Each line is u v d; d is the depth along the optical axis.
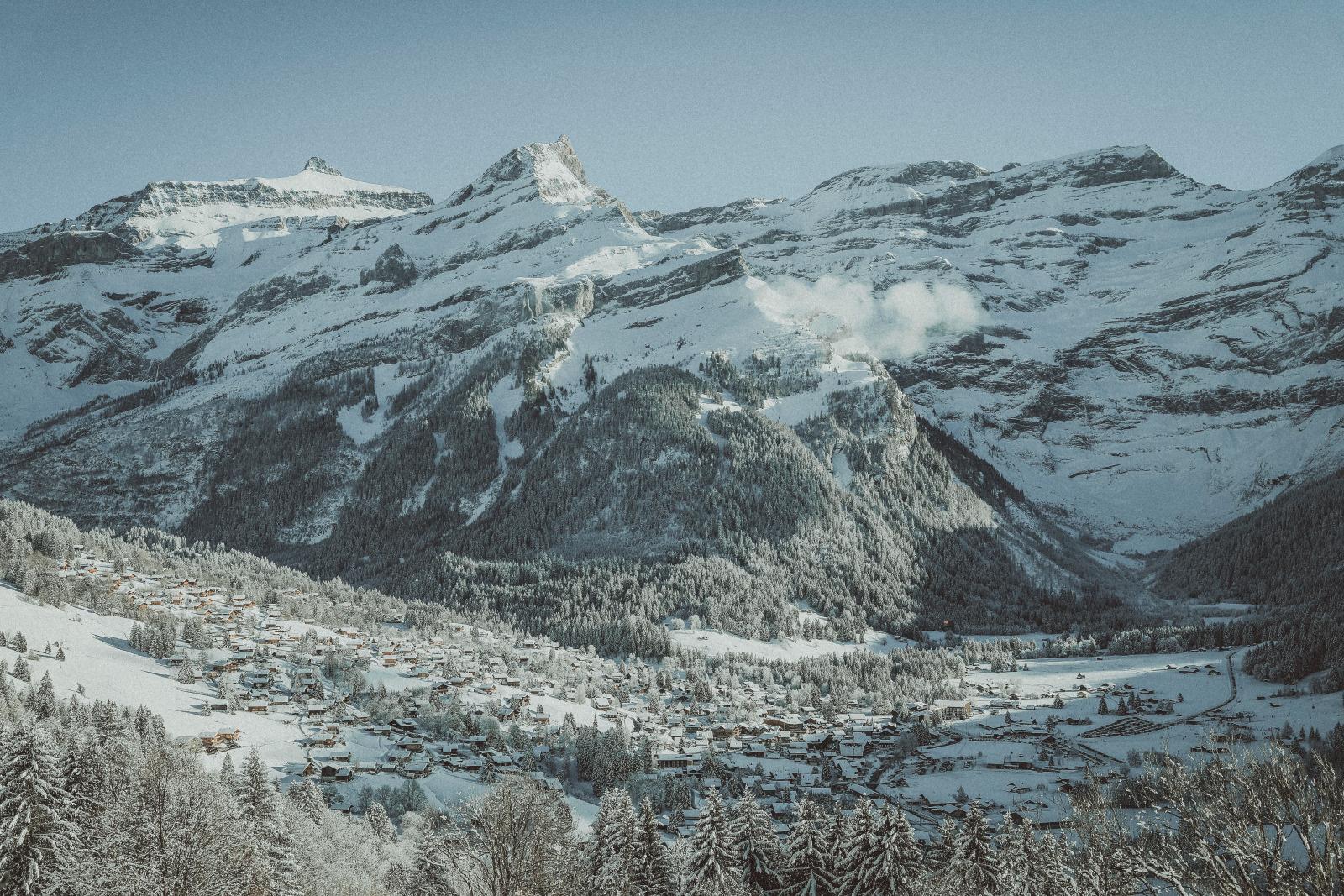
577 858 98.62
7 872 96.94
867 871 113.31
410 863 118.19
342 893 113.00
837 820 121.81
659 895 112.31
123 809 96.75
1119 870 58.84
